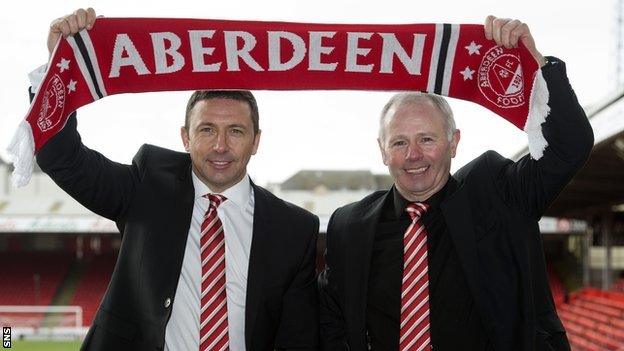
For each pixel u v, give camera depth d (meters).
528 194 2.84
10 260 31.09
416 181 2.86
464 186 2.93
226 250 2.91
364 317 2.96
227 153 2.80
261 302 2.90
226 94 2.83
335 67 2.84
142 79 2.83
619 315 17.55
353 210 3.23
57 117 2.55
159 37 2.73
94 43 2.69
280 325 3.14
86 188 2.83
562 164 2.72
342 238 3.15
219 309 2.81
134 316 2.82
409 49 2.78
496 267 2.82
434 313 2.85
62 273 30.58
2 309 26.73
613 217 25.14
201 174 2.92
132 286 2.84
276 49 2.79
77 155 2.77
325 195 34.34
